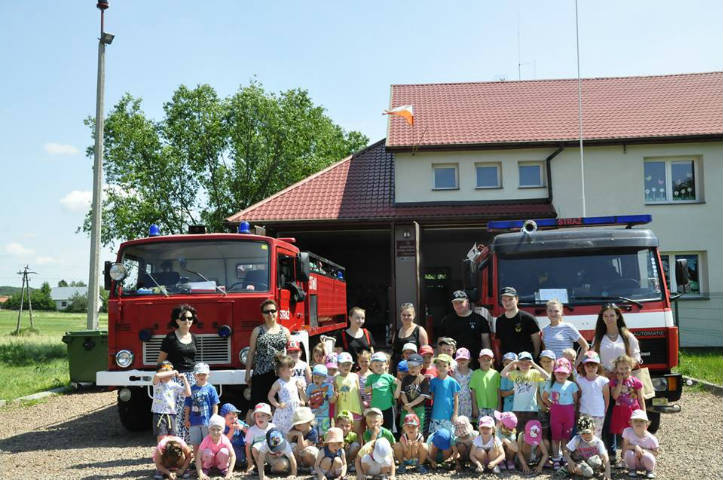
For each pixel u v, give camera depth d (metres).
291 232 22.81
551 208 20.78
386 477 6.53
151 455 7.90
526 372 7.26
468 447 6.93
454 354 8.28
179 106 36.16
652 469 6.57
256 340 8.22
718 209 20.12
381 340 27.14
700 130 20.25
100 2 16.14
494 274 8.98
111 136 35.00
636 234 8.90
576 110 23.47
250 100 35.75
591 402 7.02
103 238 34.03
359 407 7.38
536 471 6.82
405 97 26.77
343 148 42.78
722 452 7.48
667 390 8.20
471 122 23.17
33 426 9.98
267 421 7.02
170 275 9.38
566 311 8.53
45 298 118.69
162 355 7.83
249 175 36.84
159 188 35.06
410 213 20.92
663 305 8.48
